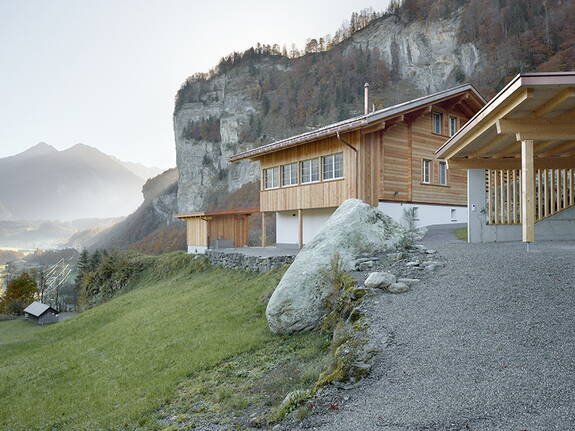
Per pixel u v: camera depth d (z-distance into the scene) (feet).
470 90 59.41
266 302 33.17
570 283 18.48
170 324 34.45
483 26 262.26
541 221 35.12
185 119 387.96
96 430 17.52
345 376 13.57
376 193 49.14
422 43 302.66
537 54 204.64
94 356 31.45
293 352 21.16
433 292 19.83
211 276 54.54
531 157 24.75
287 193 58.54
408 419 10.55
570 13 213.05
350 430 10.68
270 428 12.55
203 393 18.76
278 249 59.72
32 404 23.44
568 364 12.05
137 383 22.88
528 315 15.71
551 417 9.70
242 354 23.03
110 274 81.51
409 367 13.34
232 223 75.15
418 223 53.78
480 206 36.19
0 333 82.74
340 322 19.34
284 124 326.03
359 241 28.71
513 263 22.79
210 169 353.72
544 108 23.25
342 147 49.24
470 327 15.39
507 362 12.60
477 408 10.48
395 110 47.98
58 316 111.24
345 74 325.62
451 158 36.78
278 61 408.05
